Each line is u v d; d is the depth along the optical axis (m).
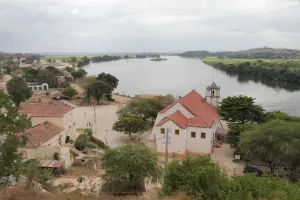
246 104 54.50
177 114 46.31
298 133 36.00
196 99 52.50
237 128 45.53
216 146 48.53
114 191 26.83
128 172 27.27
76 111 81.31
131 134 56.28
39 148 35.84
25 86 86.00
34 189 20.06
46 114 46.84
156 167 28.44
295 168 36.88
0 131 19.09
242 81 173.00
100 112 79.94
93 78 110.94
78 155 40.78
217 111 56.12
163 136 44.06
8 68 176.38
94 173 33.34
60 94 106.06
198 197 19.30
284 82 161.62
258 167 40.03
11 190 17.98
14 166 19.66
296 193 19.75
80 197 19.30
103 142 49.88
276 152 36.31
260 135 37.22
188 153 44.97
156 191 24.61
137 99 65.56
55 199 17.91
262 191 19.09
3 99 19.19
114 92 136.50
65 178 31.66
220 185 20.05
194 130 44.44
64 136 46.94
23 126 20.08
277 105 98.75
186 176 21.89
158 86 156.50
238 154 42.47
